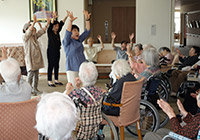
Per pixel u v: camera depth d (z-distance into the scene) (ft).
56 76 22.61
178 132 6.52
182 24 72.18
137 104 9.53
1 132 6.86
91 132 7.75
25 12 27.43
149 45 17.07
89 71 8.03
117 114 9.27
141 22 27.48
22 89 8.73
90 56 25.23
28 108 6.98
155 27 27.43
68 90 8.47
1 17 27.58
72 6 27.22
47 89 20.95
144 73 12.68
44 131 4.34
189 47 62.69
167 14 27.25
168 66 18.10
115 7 43.50
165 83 14.85
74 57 15.05
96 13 43.65
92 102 7.73
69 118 4.33
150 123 11.48
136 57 18.56
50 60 21.83
